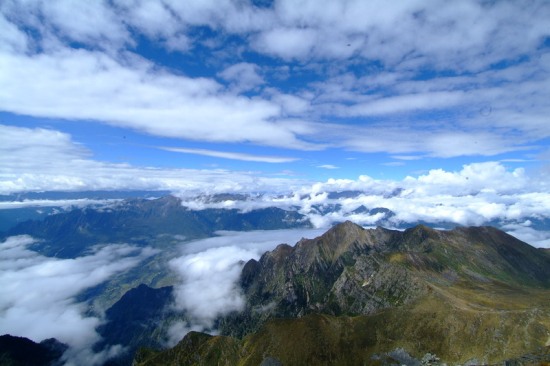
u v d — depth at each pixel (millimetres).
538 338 163125
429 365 174750
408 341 193250
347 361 198125
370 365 190375
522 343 163625
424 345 187000
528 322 173125
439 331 190125
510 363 126562
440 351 180250
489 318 182750
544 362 118812
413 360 182250
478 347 172250
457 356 173625
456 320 190625
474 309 198875
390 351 192625
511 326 173875
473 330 181500
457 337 182375
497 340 170500
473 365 162875
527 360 123938
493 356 164000
